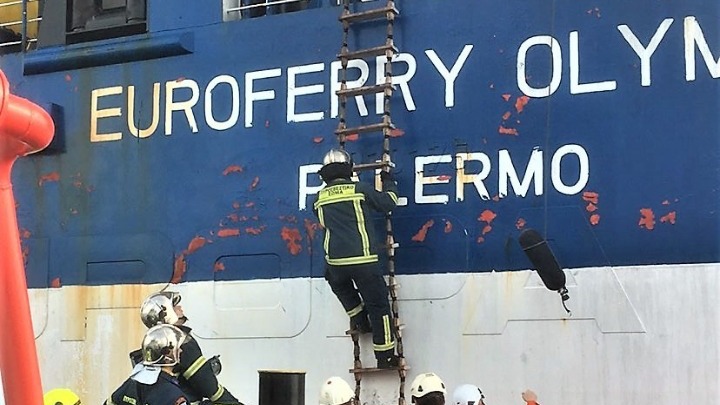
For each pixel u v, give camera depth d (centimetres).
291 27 545
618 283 448
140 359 473
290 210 532
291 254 528
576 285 457
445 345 482
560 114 472
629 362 441
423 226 495
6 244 203
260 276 535
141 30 604
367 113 518
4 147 205
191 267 555
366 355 502
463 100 495
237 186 549
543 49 479
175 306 489
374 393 492
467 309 480
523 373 462
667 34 453
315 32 537
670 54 451
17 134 204
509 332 469
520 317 467
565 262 461
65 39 623
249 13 589
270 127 544
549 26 479
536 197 472
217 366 492
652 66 454
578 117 468
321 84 532
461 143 492
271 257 534
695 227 436
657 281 440
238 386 531
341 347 508
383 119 506
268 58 549
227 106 557
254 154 546
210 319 545
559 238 464
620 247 450
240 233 544
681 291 435
